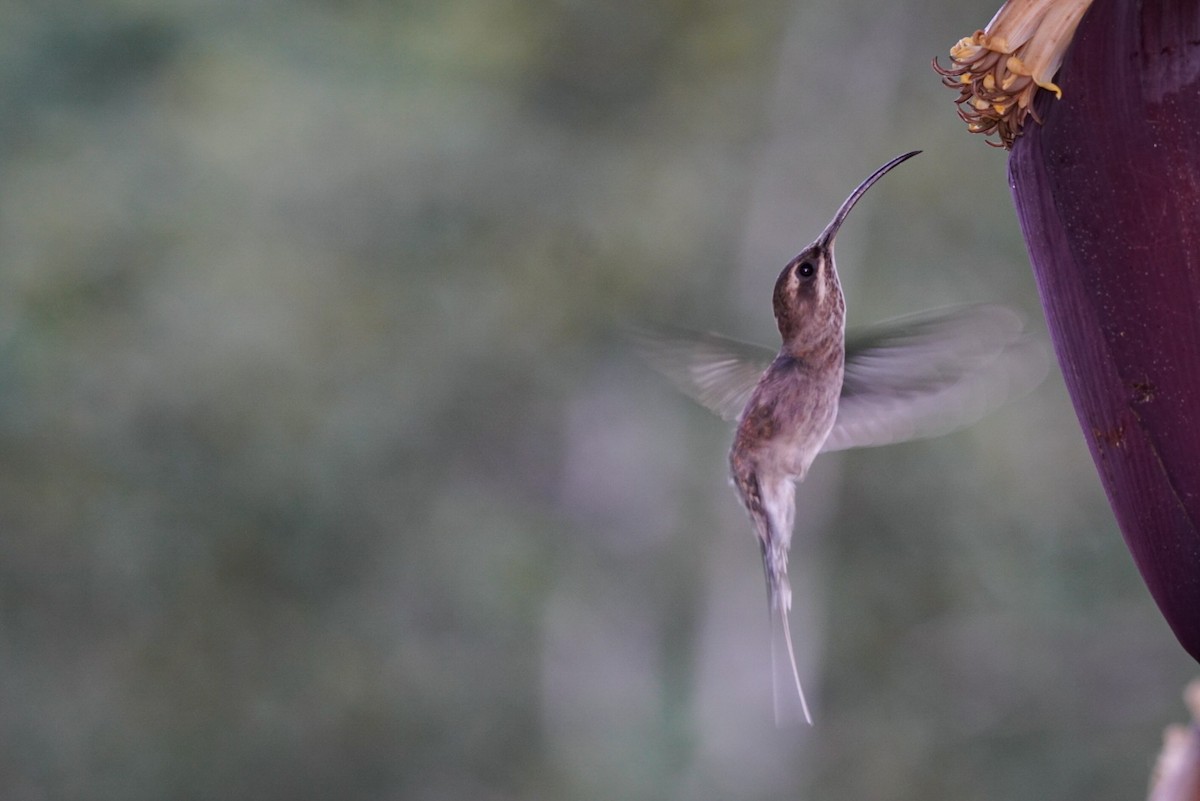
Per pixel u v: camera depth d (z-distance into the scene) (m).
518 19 17.14
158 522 15.52
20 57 15.43
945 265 16.59
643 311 16.91
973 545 16.66
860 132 17.16
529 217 16.78
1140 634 16.45
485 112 16.78
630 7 17.39
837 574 17.16
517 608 16.89
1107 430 2.25
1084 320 2.25
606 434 17.52
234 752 16.02
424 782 16.53
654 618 17.52
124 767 15.78
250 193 15.64
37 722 15.62
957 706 16.78
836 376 3.87
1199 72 2.19
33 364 15.11
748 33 17.45
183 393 15.37
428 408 16.56
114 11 15.41
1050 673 16.61
